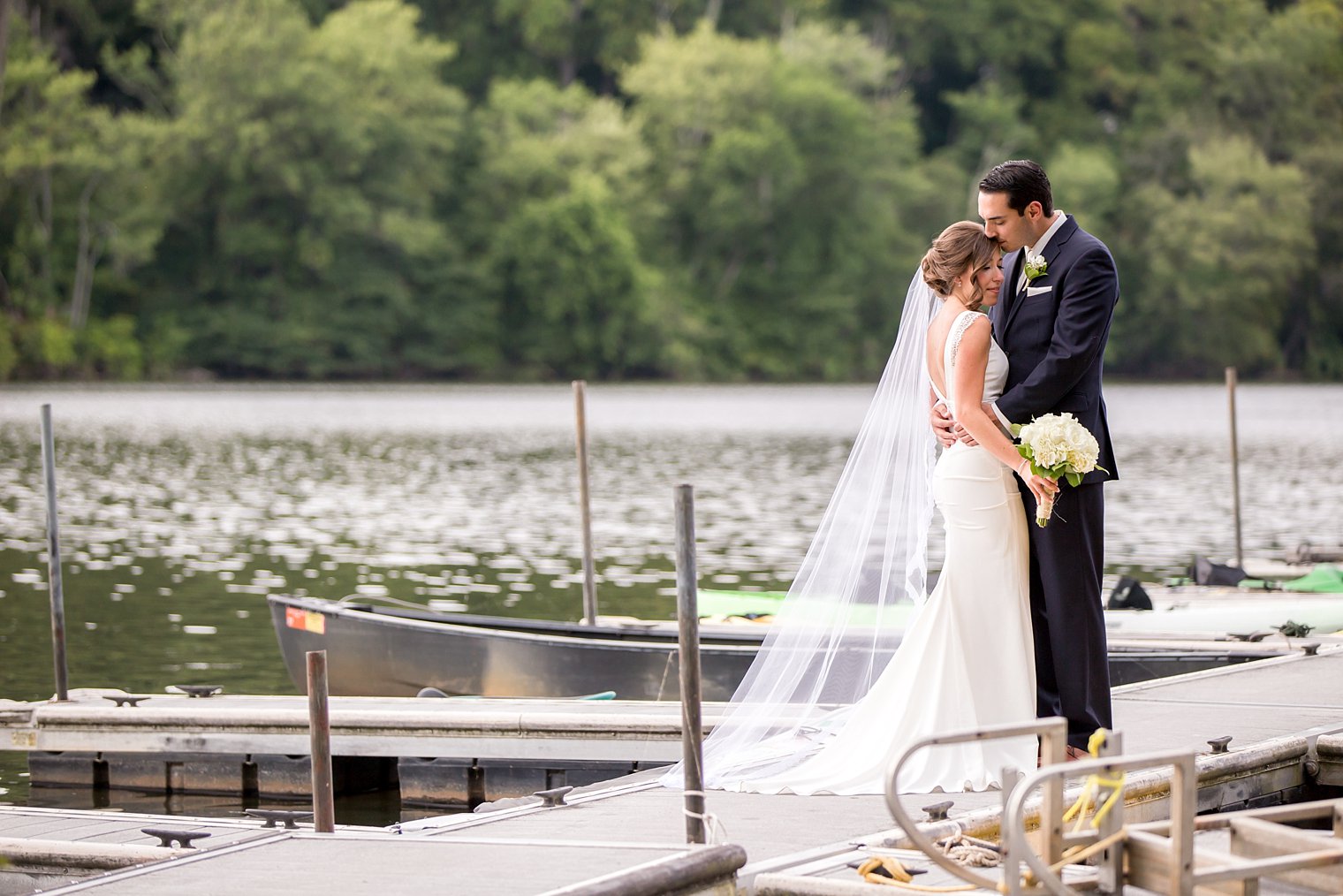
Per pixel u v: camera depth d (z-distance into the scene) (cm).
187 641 1722
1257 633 1327
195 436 4906
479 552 2478
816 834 677
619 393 7975
